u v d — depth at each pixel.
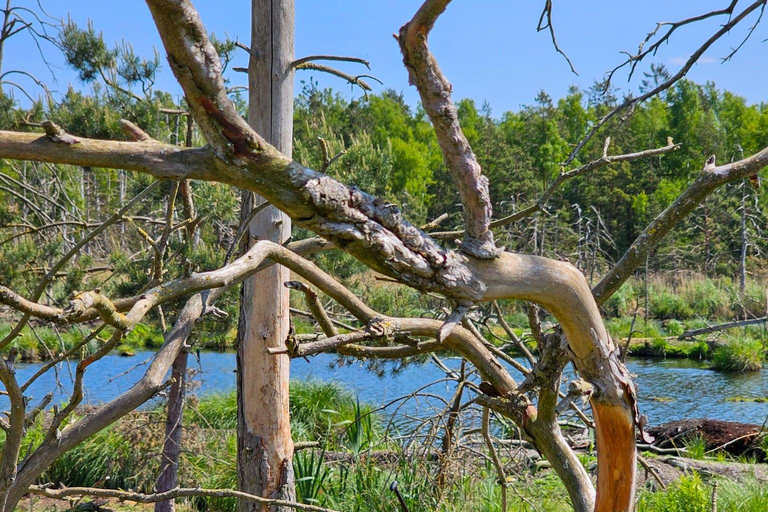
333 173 7.47
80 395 2.23
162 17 1.21
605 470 2.07
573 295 1.78
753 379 16.73
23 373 14.37
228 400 10.50
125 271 7.27
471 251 1.65
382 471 6.79
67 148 1.32
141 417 8.56
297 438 9.05
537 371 2.15
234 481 7.57
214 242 8.48
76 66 7.22
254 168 1.39
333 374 15.80
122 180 16.36
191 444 8.06
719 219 31.55
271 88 4.41
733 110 48.34
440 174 50.53
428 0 1.45
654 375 17.47
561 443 2.26
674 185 41.19
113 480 7.92
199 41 1.26
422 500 6.18
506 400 2.30
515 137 61.09
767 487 6.97
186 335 3.32
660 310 25.44
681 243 34.78
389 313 8.07
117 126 6.46
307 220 1.47
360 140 7.92
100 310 1.44
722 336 20.70
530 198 44.44
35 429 8.23
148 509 7.39
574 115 62.44
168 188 6.91
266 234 4.45
